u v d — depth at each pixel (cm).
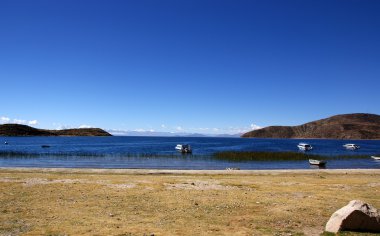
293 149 14025
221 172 4216
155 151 10906
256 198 2284
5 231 1432
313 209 1950
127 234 1401
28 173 3822
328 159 7781
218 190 2614
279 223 1633
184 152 10050
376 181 3341
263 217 1755
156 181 3062
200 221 1659
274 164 6412
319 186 2894
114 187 2680
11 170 4134
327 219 1719
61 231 1438
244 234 1432
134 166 5866
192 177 3538
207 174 3981
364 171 4506
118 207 1972
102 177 3378
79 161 6775
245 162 6731
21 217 1700
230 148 14338
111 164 6209
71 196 2297
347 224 1431
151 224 1582
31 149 11881
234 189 2680
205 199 2233
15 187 2631
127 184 2844
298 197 2336
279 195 2409
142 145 16575
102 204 2052
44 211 1845
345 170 4616
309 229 1528
